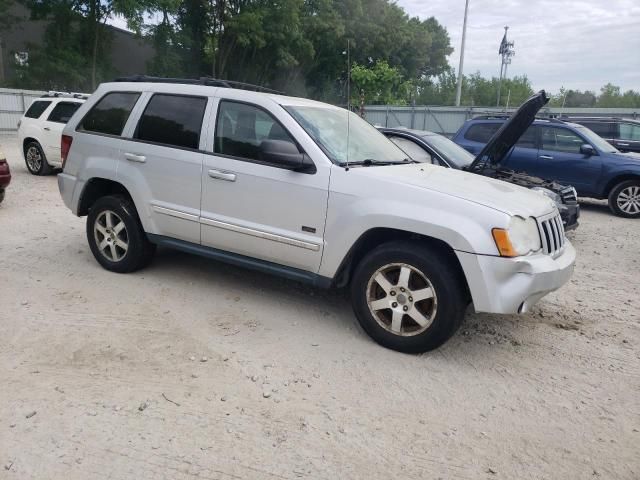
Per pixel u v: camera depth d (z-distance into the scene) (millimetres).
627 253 7809
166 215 5078
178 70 37312
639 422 3395
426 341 3984
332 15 39656
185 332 4344
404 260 3971
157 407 3305
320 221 4273
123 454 2875
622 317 5172
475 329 4688
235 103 4781
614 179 10820
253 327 4500
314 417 3281
